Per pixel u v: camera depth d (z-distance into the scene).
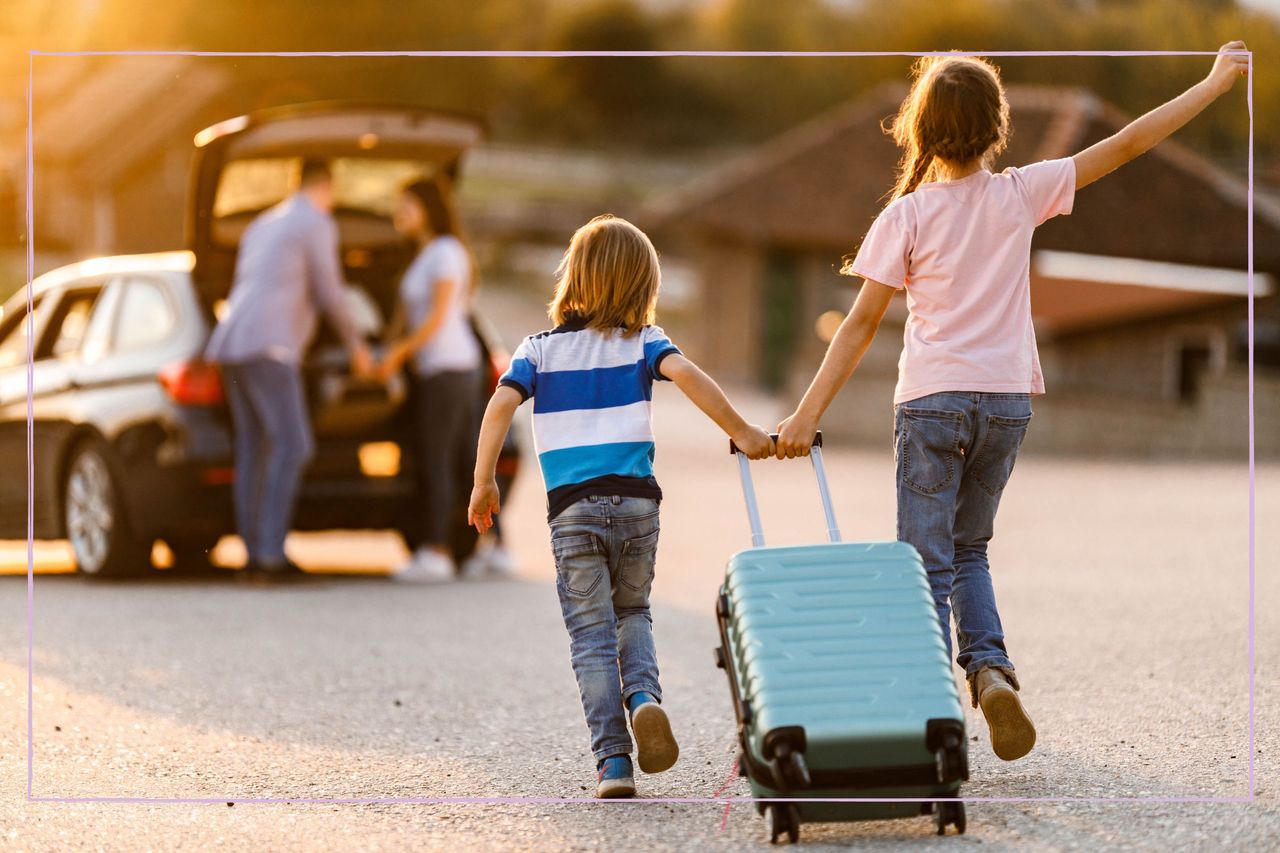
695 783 8.48
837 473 34.72
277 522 16.97
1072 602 14.95
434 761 9.12
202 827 7.71
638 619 8.34
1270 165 51.84
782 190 65.75
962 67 8.09
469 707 10.69
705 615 14.97
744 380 68.38
